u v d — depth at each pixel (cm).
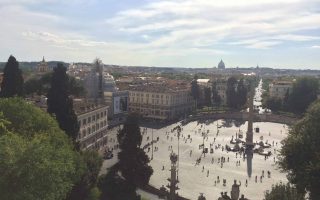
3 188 5359
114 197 9962
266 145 17612
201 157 15038
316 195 7775
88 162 9394
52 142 7831
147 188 10750
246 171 13200
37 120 8306
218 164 14050
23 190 5416
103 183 10412
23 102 8650
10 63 12512
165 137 18925
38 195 5606
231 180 12044
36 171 5612
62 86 10656
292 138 9144
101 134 15612
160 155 15062
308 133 8969
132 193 10294
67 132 10506
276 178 12369
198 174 12594
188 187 11144
